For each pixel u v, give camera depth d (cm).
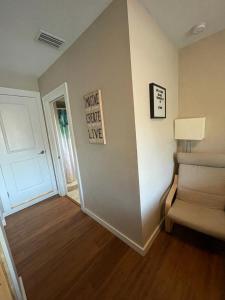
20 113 250
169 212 156
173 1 119
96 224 200
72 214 229
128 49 113
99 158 172
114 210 172
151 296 114
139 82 124
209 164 173
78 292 121
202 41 174
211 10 130
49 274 138
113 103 136
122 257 148
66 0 111
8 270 84
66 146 348
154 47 141
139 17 119
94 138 166
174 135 198
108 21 122
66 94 193
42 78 246
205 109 187
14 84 239
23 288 122
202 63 179
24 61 198
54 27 139
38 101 266
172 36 166
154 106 142
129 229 158
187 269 130
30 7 114
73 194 299
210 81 178
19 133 252
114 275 131
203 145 197
